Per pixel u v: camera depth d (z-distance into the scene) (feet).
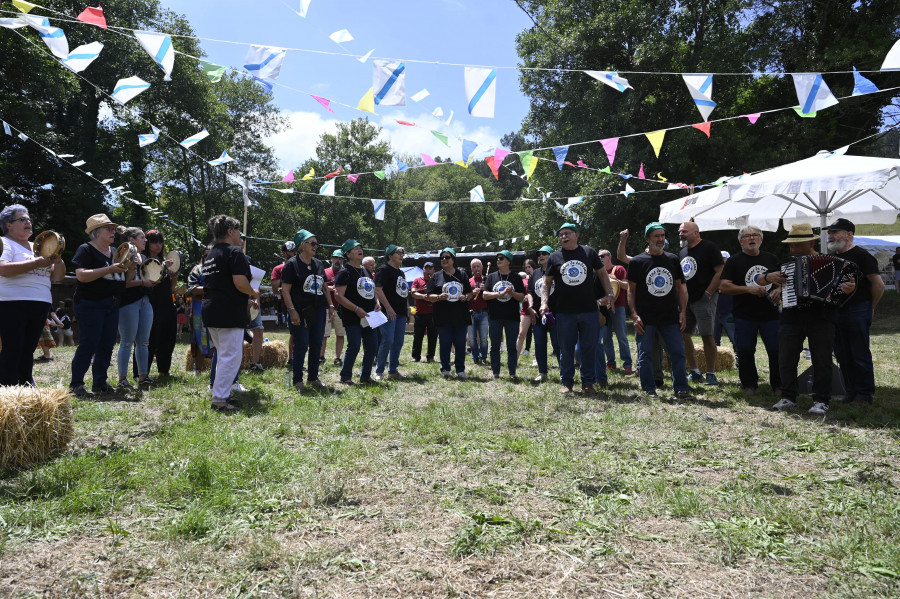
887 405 17.47
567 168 67.26
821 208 24.53
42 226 69.21
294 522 8.57
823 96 16.85
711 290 21.58
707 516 8.86
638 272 19.89
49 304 15.51
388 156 136.26
